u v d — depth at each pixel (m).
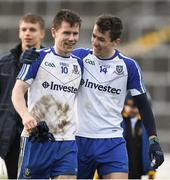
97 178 20.95
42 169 18.22
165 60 67.69
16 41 68.38
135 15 68.75
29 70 17.91
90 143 19.31
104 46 19.06
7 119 21.86
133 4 68.81
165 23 68.31
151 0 68.62
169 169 33.28
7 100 21.95
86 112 19.31
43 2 67.88
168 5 68.44
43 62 18.12
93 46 19.27
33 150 18.17
